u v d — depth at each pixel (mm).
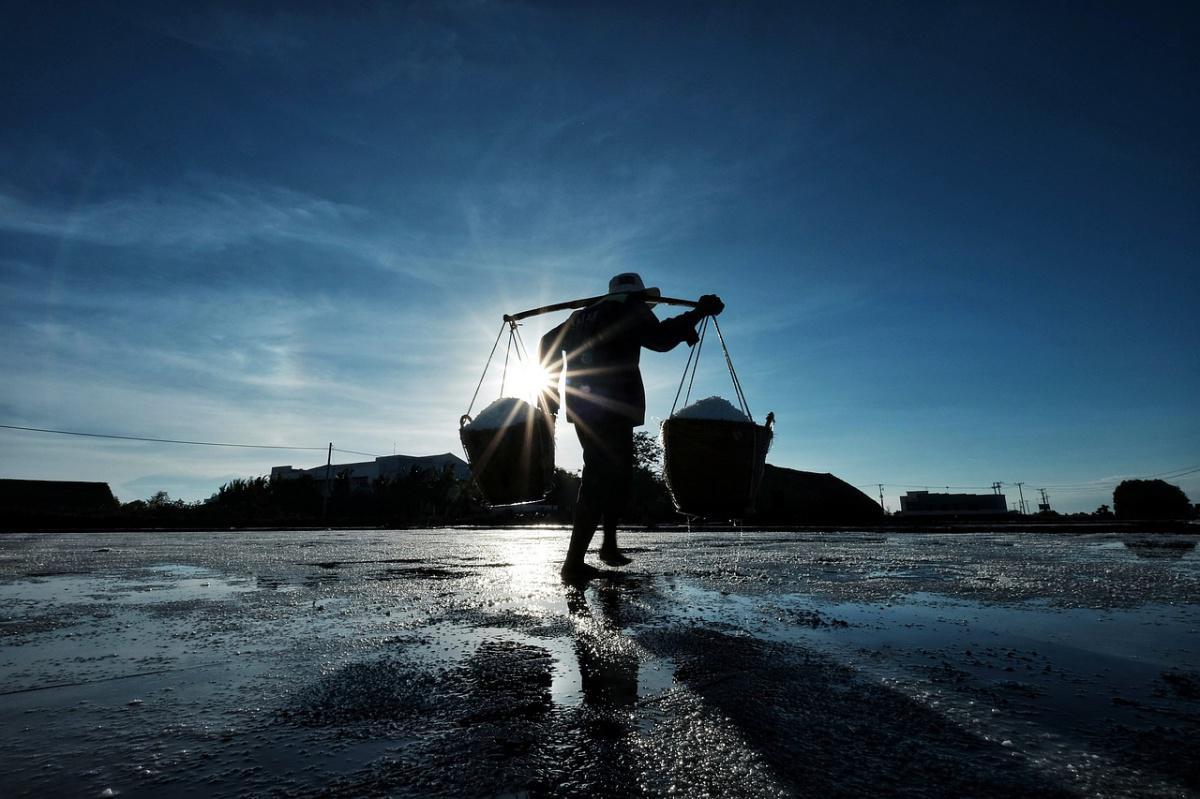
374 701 1338
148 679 1513
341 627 2100
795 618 2201
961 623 2109
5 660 1700
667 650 1746
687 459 2707
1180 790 897
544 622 2146
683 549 6137
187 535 13602
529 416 3129
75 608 2568
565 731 1156
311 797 913
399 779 969
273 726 1202
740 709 1260
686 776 964
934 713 1229
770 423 2932
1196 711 1233
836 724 1174
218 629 2086
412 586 3156
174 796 920
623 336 3379
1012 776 948
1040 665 1573
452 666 1601
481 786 940
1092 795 884
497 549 6793
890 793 896
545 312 3707
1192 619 2170
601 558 4059
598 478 3371
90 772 1004
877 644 1811
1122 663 1591
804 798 882
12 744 1120
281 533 14961
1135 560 4395
